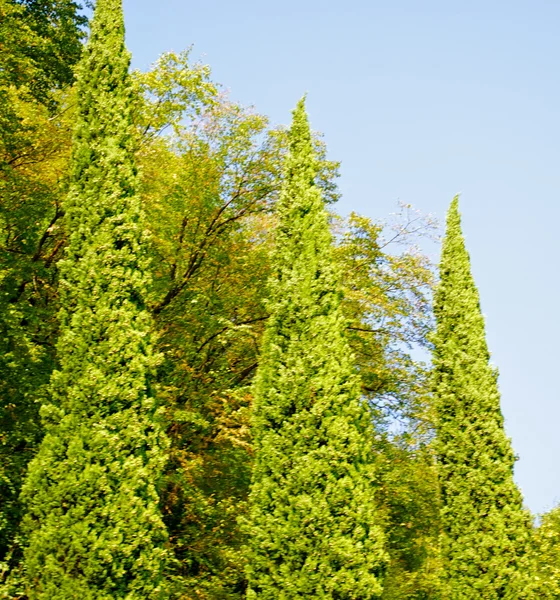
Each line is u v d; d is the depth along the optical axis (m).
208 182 14.29
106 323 8.84
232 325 13.20
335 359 9.56
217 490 13.00
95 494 7.80
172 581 10.74
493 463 11.45
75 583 7.32
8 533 9.82
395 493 14.63
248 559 8.77
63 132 15.32
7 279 12.34
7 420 11.07
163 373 13.32
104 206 9.63
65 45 16.89
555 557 13.16
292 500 8.58
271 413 9.26
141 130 14.84
